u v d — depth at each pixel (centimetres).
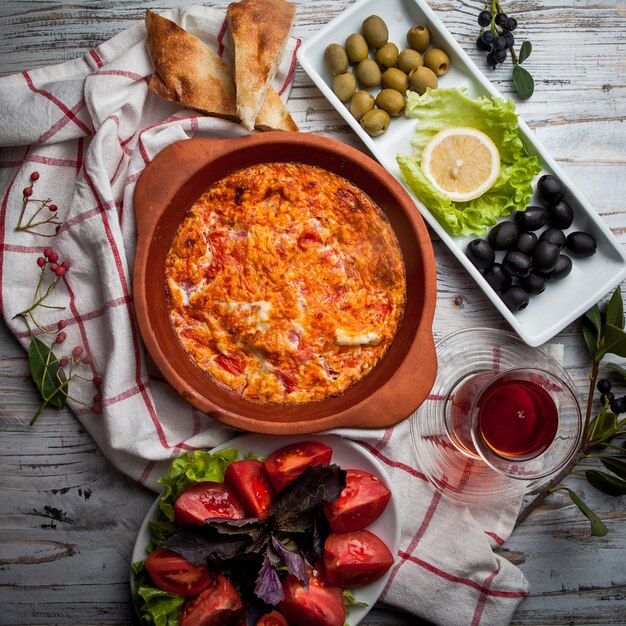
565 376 68
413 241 64
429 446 69
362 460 65
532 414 62
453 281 71
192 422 67
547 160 68
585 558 70
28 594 68
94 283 66
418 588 67
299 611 62
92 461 68
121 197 67
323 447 64
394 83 68
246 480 62
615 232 71
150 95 68
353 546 63
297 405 65
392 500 64
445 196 67
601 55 71
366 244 66
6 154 68
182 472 63
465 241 69
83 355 67
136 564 62
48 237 67
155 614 61
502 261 68
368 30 67
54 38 70
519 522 69
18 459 68
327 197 66
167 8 70
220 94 65
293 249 66
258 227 66
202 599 61
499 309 67
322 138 63
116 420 65
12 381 68
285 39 66
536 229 68
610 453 71
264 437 65
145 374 65
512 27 70
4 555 68
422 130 69
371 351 66
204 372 65
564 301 69
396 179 64
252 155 64
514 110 67
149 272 63
